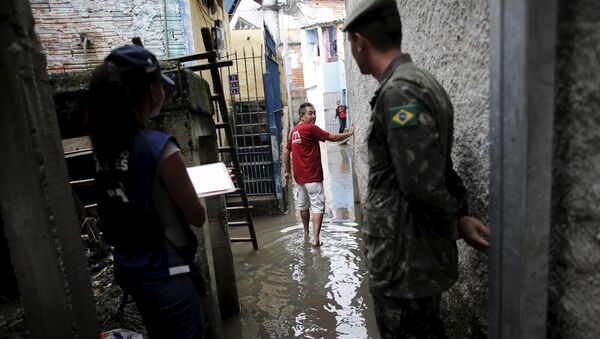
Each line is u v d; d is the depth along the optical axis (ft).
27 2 4.82
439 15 6.28
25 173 4.86
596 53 2.98
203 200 8.41
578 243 3.31
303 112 16.07
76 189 11.86
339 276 13.26
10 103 4.70
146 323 5.24
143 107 4.72
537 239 3.34
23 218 5.00
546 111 3.17
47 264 5.10
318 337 9.87
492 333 3.95
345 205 22.48
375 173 4.78
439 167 4.06
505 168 3.48
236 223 15.51
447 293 7.30
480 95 4.90
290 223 20.07
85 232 12.00
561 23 3.20
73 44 18.16
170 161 4.60
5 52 4.58
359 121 18.33
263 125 23.11
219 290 11.14
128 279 4.91
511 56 3.26
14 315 7.29
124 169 4.55
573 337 3.45
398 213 4.55
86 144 10.56
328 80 67.05
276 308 11.55
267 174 22.29
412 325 4.77
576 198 3.28
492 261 3.85
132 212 4.63
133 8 18.38
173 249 4.87
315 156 16.12
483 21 4.61
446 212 4.16
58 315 5.25
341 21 66.85
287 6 52.34
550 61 3.10
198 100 8.59
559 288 3.58
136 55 4.57
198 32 20.89
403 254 4.55
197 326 5.21
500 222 3.63
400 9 9.16
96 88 4.45
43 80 5.08
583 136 3.16
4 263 8.07
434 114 4.09
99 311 8.84
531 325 3.49
